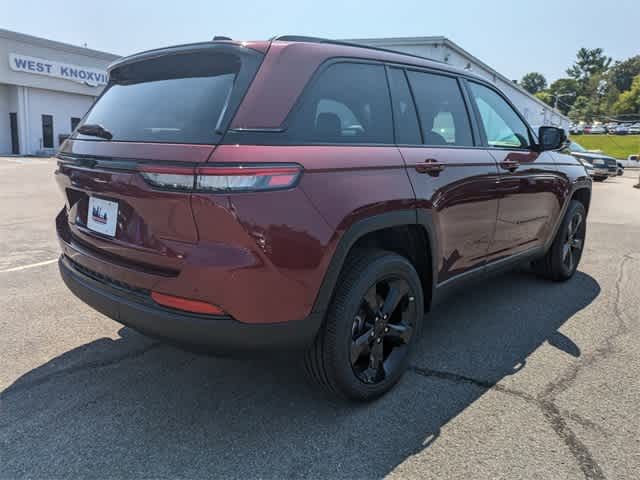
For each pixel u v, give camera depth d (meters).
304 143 2.27
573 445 2.37
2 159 22.52
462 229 3.18
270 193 2.09
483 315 4.02
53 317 3.80
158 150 2.17
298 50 2.42
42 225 7.39
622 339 3.57
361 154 2.48
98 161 2.41
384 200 2.50
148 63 2.69
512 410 2.66
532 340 3.55
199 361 3.15
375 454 2.29
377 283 2.64
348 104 2.58
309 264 2.20
